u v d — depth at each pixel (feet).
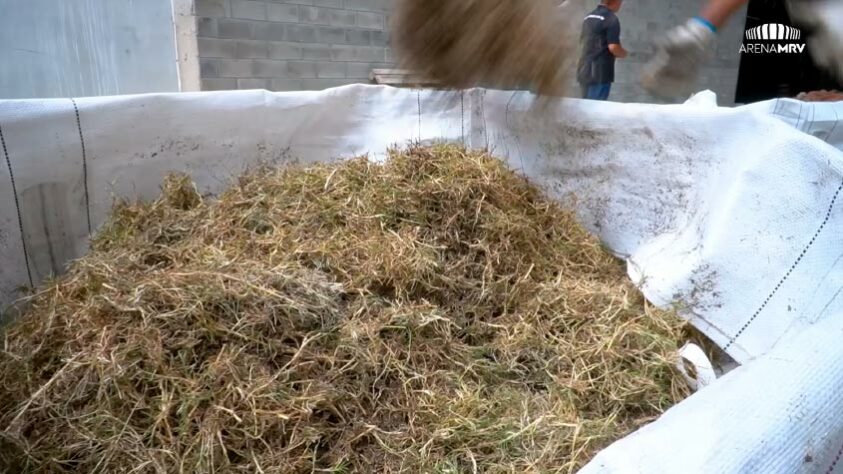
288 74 12.66
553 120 5.93
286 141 6.02
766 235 4.33
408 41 4.41
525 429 3.61
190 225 5.01
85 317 3.77
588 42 11.21
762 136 4.50
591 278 5.37
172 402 3.39
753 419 2.17
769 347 4.25
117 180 5.14
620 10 16.67
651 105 5.40
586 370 4.15
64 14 10.19
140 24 10.82
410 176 5.45
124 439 3.28
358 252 4.67
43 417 3.39
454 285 4.70
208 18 11.46
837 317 2.93
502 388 4.09
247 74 12.15
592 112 5.73
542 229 5.59
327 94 6.04
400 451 3.51
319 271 4.42
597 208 6.02
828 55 4.84
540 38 4.23
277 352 3.75
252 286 3.95
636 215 5.75
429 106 6.41
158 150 5.30
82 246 5.02
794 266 4.16
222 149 5.66
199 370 3.57
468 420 3.64
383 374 3.89
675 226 5.40
